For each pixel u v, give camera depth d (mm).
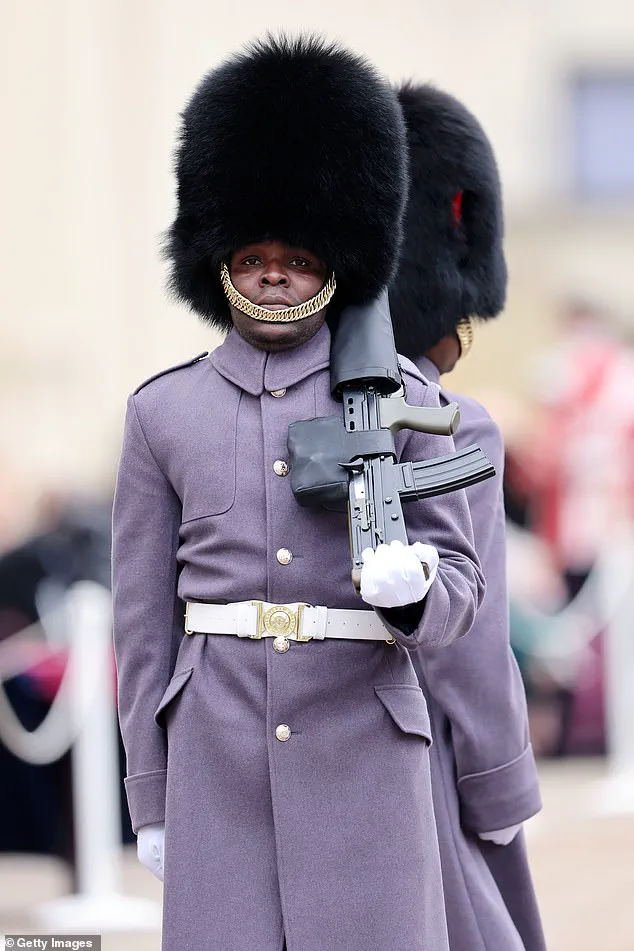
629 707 29547
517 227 59156
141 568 11500
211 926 10805
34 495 37938
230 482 11180
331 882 10750
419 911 10812
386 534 10555
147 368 55594
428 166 13688
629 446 33469
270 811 10953
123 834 24484
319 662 10961
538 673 29484
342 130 11312
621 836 25375
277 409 11266
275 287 11297
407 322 13578
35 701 22781
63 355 54781
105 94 56094
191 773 11055
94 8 55906
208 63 56812
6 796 22797
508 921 12484
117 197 55938
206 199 11406
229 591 11078
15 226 55219
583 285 59062
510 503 31453
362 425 10961
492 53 60156
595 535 33125
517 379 55062
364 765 10914
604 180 61219
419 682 12594
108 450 49188
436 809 12359
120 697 11547
